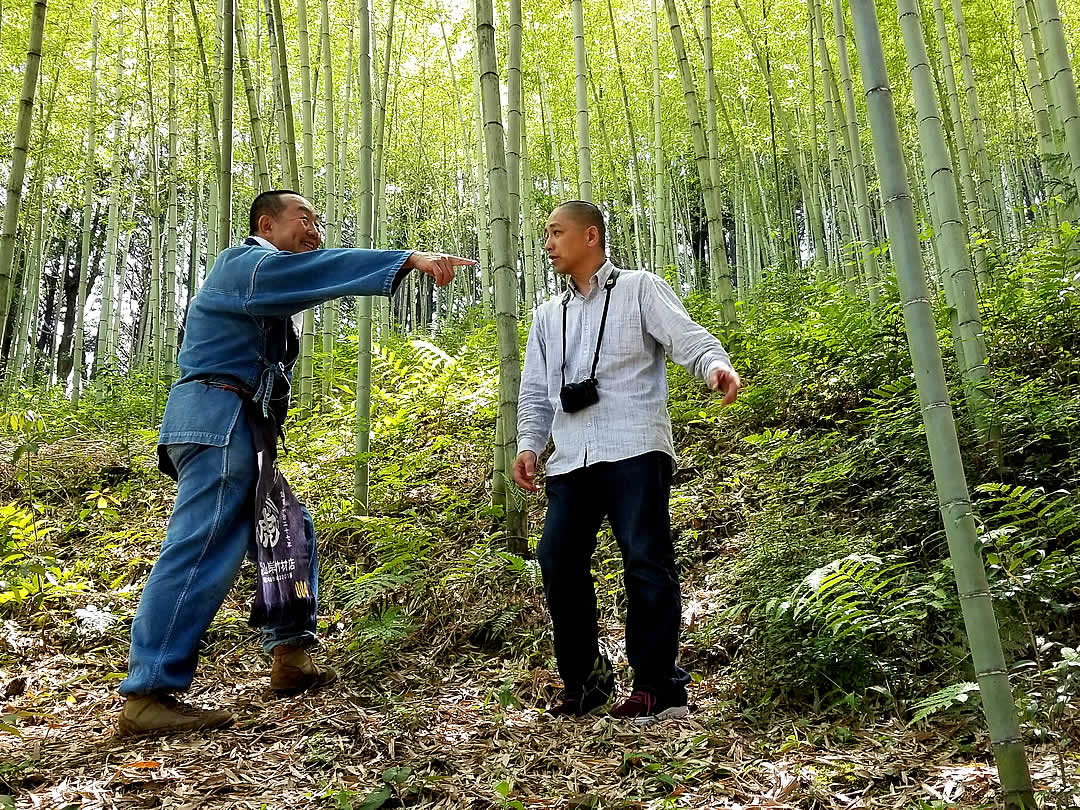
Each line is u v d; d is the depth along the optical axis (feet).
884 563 9.01
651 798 5.95
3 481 18.03
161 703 7.74
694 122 21.65
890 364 14.24
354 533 13.61
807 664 7.73
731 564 10.41
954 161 30.32
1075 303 13.00
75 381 36.78
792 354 16.70
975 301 11.71
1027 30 20.74
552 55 37.32
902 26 7.17
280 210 9.39
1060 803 4.93
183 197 49.11
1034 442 10.43
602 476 8.06
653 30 32.53
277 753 7.13
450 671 9.36
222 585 8.21
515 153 16.05
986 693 4.90
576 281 8.81
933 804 5.39
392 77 42.83
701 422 16.25
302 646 8.95
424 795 6.17
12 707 8.52
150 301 38.47
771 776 6.17
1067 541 8.86
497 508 12.30
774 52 38.37
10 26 30.96
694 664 8.97
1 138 36.78
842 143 43.06
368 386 14.87
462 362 23.07
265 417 8.93
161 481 18.38
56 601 12.05
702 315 22.18
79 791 6.34
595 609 8.15
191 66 32.55
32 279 40.34
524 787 6.26
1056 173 14.21
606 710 7.87
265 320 8.94
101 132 37.86
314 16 35.53
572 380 8.46
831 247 48.39
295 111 36.76
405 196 56.18
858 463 11.78
